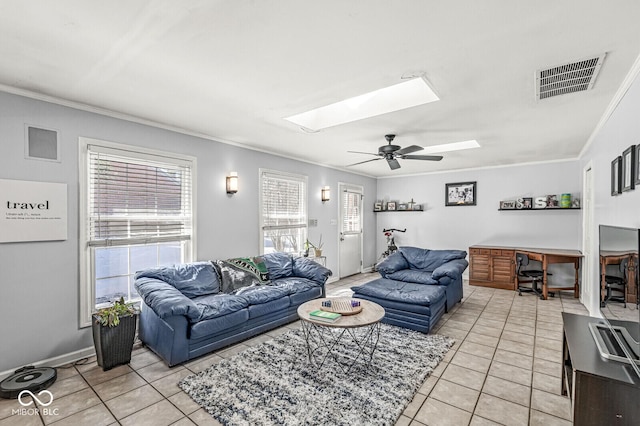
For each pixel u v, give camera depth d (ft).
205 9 5.05
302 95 8.66
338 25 5.50
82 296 9.29
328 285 19.04
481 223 20.44
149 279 10.12
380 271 15.84
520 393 7.52
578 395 5.12
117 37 5.89
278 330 11.61
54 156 8.77
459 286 15.05
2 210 7.91
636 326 5.23
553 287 16.37
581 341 6.36
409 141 13.75
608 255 6.95
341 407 6.87
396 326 11.91
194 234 12.25
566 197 17.19
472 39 5.92
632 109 7.36
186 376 8.23
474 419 6.56
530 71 7.18
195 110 9.87
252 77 7.58
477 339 10.77
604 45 6.08
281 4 4.92
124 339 8.82
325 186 19.56
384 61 6.80
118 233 10.18
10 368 8.08
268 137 13.12
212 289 11.53
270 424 6.33
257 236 15.01
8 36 5.81
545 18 5.26
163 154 11.28
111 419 6.54
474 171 20.65
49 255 8.70
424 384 7.93
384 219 24.49
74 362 9.02
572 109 9.61
